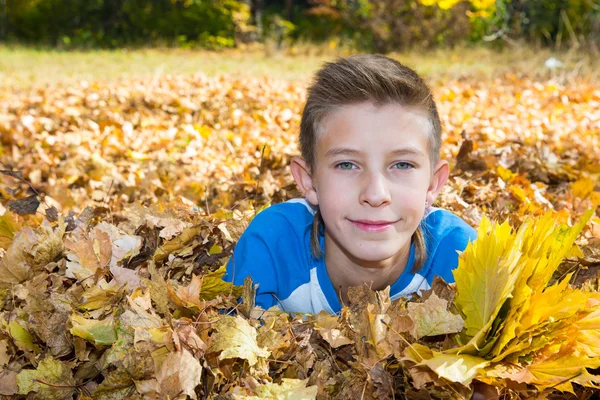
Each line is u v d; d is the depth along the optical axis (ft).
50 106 24.39
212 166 15.46
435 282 6.18
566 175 13.55
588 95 27.48
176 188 13.10
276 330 5.97
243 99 26.84
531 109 24.50
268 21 75.46
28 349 5.82
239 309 6.24
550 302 5.27
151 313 5.70
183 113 24.12
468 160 12.77
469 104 25.53
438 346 5.66
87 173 14.99
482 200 11.02
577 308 5.21
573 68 37.50
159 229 7.69
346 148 6.15
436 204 9.93
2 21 72.08
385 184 6.12
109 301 6.00
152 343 5.20
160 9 71.15
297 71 43.88
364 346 5.61
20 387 5.36
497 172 12.38
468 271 5.68
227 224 8.32
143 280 5.98
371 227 6.23
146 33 70.54
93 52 60.59
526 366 5.24
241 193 11.98
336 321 6.03
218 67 46.62
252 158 16.15
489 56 47.42
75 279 6.71
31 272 6.70
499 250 5.41
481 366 4.97
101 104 25.32
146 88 29.68
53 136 19.06
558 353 5.35
